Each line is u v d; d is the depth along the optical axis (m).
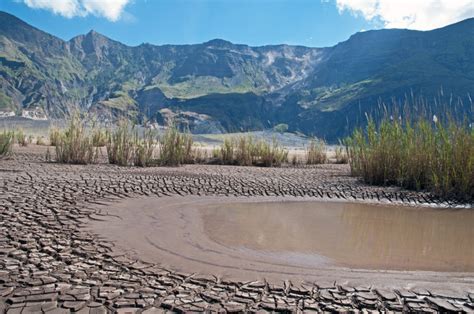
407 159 9.79
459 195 8.62
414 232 5.91
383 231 5.93
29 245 4.43
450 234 5.84
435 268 4.35
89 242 4.68
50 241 4.61
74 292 3.34
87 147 12.83
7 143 13.09
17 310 3.00
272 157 15.13
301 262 4.41
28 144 19.09
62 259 4.09
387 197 8.52
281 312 3.16
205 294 3.42
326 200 8.17
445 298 3.49
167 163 13.08
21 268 3.79
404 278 3.99
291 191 8.85
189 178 9.80
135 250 4.51
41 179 8.46
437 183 8.79
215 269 4.06
